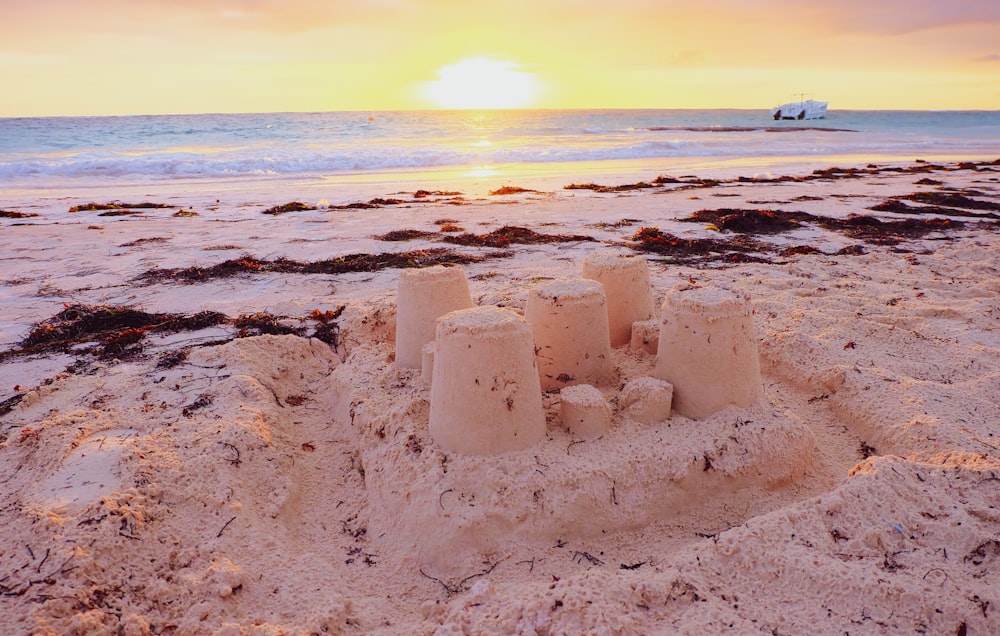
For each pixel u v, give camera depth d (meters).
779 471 0.81
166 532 0.70
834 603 0.55
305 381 1.17
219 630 0.58
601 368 0.94
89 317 1.48
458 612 0.58
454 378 0.75
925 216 2.87
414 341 1.02
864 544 0.61
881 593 0.54
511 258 2.12
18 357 1.27
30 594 0.59
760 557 0.60
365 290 1.76
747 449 0.79
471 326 0.74
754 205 3.17
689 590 0.57
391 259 2.08
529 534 0.70
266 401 1.01
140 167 4.87
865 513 0.65
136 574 0.65
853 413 0.99
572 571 0.67
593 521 0.72
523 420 0.76
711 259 2.09
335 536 0.76
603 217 2.87
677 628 0.54
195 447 0.83
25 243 2.37
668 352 0.86
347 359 1.17
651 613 0.56
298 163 5.20
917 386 1.02
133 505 0.71
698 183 4.11
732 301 0.83
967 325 1.41
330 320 1.44
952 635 0.51
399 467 0.78
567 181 4.39
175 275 1.90
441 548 0.70
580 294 0.91
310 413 1.04
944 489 0.68
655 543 0.72
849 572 0.57
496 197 3.57
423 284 1.01
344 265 1.99
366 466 0.84
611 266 1.07
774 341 1.21
